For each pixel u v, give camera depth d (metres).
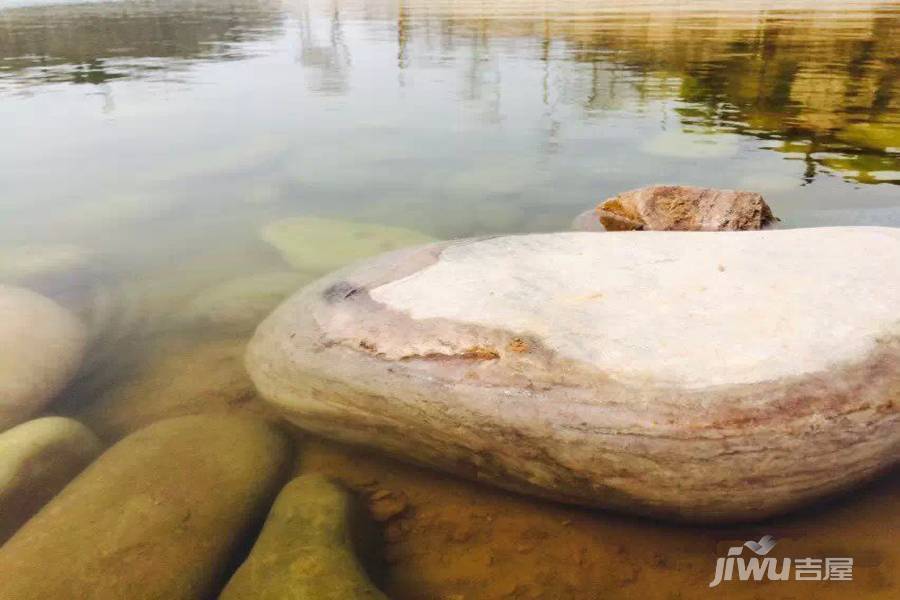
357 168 4.95
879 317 2.02
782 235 2.63
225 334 2.94
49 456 2.05
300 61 10.30
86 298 3.18
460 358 2.05
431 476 2.13
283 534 1.76
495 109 6.78
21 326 2.65
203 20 17.95
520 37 12.52
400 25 15.49
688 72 8.52
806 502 1.82
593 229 3.76
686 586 1.70
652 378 1.87
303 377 2.24
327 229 3.82
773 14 15.27
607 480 1.85
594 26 13.91
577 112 6.60
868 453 1.79
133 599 1.59
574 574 1.75
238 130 6.05
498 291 2.29
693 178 4.55
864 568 1.70
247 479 1.99
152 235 3.89
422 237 3.67
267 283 3.27
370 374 2.12
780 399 1.79
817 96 7.03
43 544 1.71
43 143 5.70
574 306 2.18
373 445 2.19
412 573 1.76
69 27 15.63
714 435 1.76
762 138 5.50
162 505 1.85
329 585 1.59
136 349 2.85
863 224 3.62
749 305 2.12
